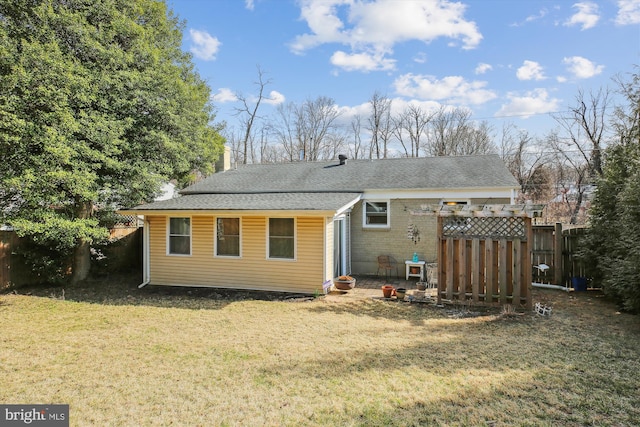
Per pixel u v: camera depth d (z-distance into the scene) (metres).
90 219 10.37
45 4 9.30
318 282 9.83
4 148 8.48
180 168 13.07
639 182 6.75
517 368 4.71
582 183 26.23
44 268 10.80
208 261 10.85
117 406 3.91
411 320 7.15
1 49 8.23
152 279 11.37
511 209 7.59
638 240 6.61
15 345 5.91
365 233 12.45
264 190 13.20
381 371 4.70
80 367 4.98
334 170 14.66
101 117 9.76
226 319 7.41
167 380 4.54
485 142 34.88
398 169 13.73
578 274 9.76
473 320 7.06
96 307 8.59
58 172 8.61
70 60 9.36
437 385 4.27
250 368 4.88
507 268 7.91
